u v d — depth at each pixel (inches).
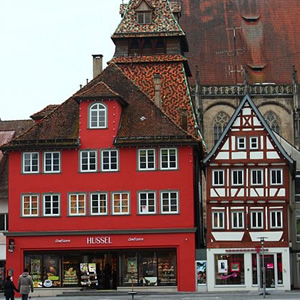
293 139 4367.6
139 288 2913.4
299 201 3312.0
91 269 2950.3
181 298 2412.6
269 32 4690.0
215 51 4623.5
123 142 2955.2
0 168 3346.5
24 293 2068.2
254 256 2906.0
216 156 2962.6
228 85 4392.2
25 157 3014.3
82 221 2960.1
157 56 3725.4
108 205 2957.7
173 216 2920.8
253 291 2866.6
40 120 3107.8
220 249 2908.5
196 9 4749.0
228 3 4773.6
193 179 2947.8
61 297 2731.3
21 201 2994.6
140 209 2942.9
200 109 4343.0
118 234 2935.5
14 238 2979.8
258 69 4576.8
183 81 3654.0
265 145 2957.7
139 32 3752.5
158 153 2952.8
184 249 2901.1
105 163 2977.4
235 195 2942.9
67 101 3137.3
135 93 3139.8
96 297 2655.0
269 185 2942.9
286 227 2913.4
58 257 2967.5
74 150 2992.1
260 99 4392.2
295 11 4768.7
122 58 3737.7
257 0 4783.5
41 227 2974.9
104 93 2979.8
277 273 2891.2
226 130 2965.1
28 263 2974.9
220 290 2883.9
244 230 2920.8
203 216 3617.1
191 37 4665.4
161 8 3809.1
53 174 2992.1
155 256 2920.8
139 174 2952.8
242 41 4643.2
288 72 4586.6
